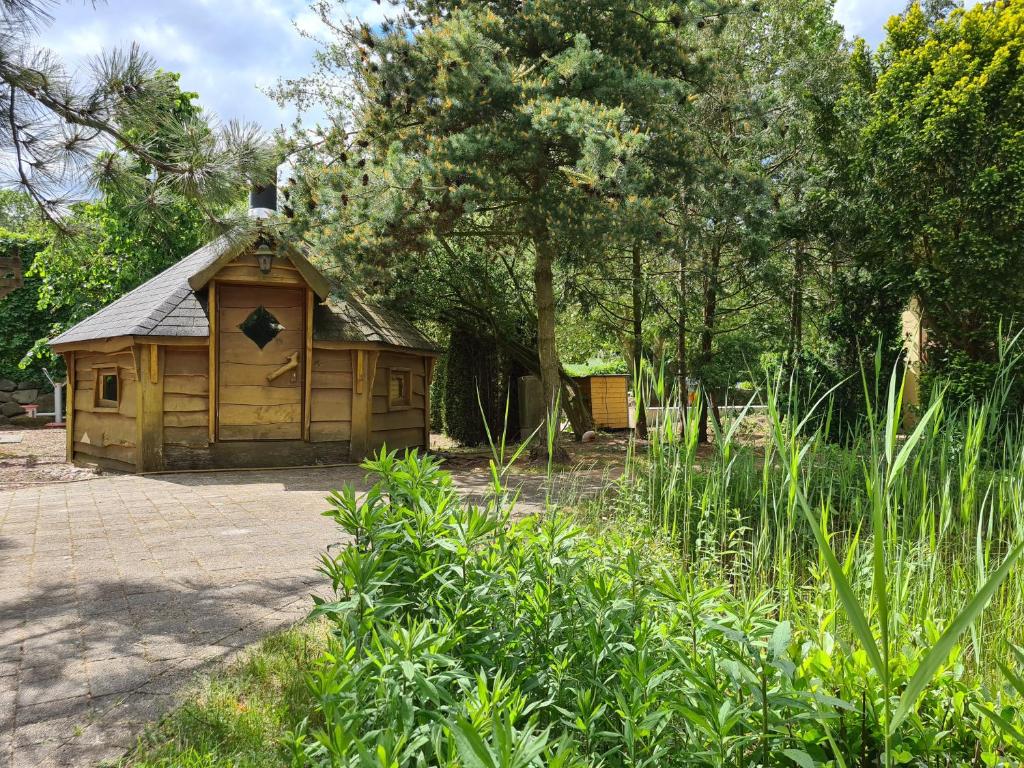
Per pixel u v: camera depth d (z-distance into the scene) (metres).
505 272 14.49
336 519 2.51
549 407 11.41
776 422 2.20
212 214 6.99
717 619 1.89
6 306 19.36
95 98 5.80
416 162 9.09
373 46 9.84
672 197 10.16
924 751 1.56
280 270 9.84
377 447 11.05
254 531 5.87
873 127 11.35
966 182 10.53
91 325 11.05
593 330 16.55
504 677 1.96
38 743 2.39
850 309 11.23
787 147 13.98
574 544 2.58
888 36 12.77
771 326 13.45
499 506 2.61
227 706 2.62
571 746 1.42
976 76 10.81
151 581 4.37
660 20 10.49
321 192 9.82
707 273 12.72
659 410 3.76
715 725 1.48
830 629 2.15
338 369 10.54
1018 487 2.66
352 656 1.85
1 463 10.74
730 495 4.49
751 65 14.59
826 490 4.41
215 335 9.66
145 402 9.43
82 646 3.29
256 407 9.99
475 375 14.87
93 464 10.59
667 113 10.55
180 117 6.38
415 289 13.02
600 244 9.59
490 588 2.20
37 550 5.18
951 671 1.74
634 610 2.11
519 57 10.30
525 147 9.25
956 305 10.30
